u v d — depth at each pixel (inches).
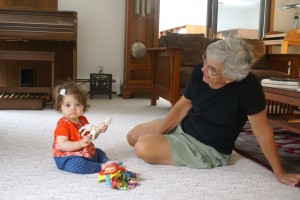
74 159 56.9
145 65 169.0
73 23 147.0
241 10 201.3
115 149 73.5
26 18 143.4
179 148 62.9
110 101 157.2
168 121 66.6
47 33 141.5
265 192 51.9
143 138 64.2
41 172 57.3
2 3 144.9
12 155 66.5
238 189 52.8
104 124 59.6
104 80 164.2
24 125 95.8
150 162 63.6
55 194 48.3
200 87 60.5
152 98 147.5
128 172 55.8
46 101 140.4
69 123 59.4
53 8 147.6
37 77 154.0
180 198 48.6
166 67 129.5
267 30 202.2
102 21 171.3
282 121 78.3
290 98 66.9
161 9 253.4
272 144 57.4
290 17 203.2
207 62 53.7
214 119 60.5
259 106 56.6
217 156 63.0
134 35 170.9
